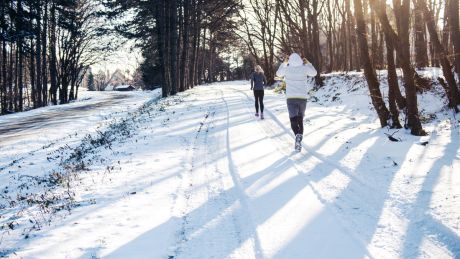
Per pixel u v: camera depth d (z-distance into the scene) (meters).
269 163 8.41
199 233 5.06
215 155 9.41
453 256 4.20
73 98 58.81
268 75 42.47
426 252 4.31
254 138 11.22
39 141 18.58
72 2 41.94
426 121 13.28
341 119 14.47
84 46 55.44
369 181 6.78
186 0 36.91
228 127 13.29
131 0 32.72
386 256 4.27
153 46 41.62
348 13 35.12
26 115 30.25
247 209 5.84
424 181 6.52
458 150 8.52
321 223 5.21
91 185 7.45
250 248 4.60
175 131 13.05
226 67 97.00
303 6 29.80
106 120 25.77
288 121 13.82
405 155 8.29
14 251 4.69
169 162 8.85
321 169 7.74
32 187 9.60
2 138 19.58
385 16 10.59
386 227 4.97
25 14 33.16
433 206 5.45
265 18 41.50
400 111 14.98
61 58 52.56
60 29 49.88
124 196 6.63
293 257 4.36
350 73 25.62
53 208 6.28
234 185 7.02
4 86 38.69
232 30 46.00
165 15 32.72
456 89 14.19
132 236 5.00
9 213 6.74
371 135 10.72
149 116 18.06
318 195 6.27
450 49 21.75
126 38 36.41
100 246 4.73
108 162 9.45
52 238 5.01
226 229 5.16
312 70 9.35
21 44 37.62
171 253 4.54
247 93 29.45
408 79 10.50
